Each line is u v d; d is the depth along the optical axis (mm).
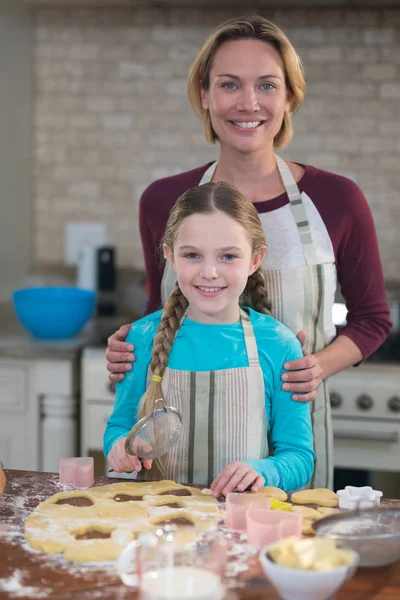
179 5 3385
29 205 3588
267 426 1702
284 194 1921
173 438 1491
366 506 1373
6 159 3562
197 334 1689
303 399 1694
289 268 1904
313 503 1451
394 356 2865
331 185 1923
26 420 2945
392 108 3381
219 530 1312
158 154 3520
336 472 3195
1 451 2967
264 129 1837
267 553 1124
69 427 2922
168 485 1515
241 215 1619
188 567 1087
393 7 3322
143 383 1755
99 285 3479
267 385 1697
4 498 1450
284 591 1078
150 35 3461
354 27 3354
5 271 3625
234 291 1612
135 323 1807
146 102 3500
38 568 1181
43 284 3602
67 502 1438
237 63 1804
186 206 1626
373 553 1185
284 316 1919
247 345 1684
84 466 1511
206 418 1659
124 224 3564
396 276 3439
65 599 1090
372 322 1975
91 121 3533
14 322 3416
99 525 1315
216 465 1658
